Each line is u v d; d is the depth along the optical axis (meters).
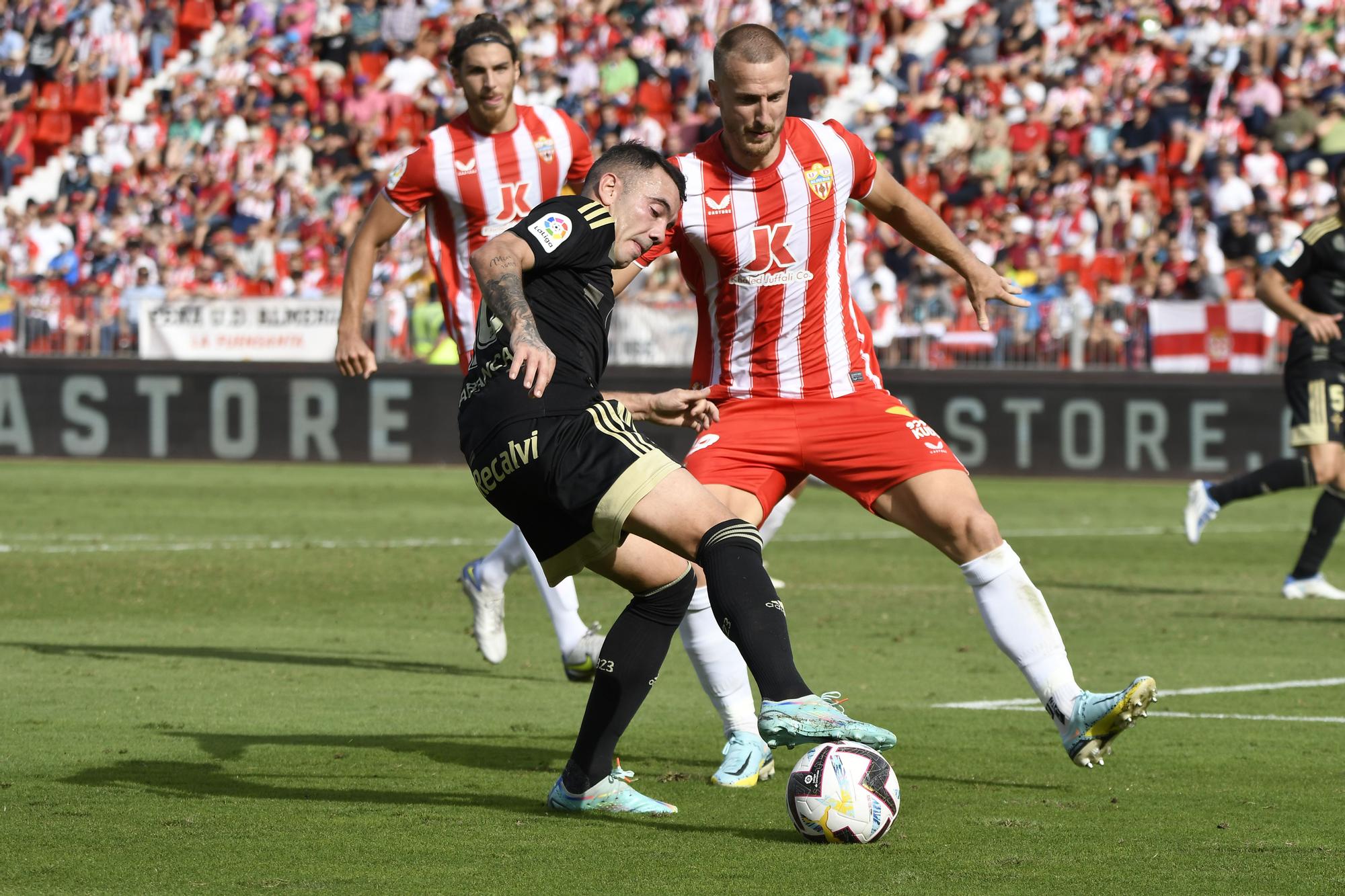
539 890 13.04
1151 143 80.31
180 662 26.97
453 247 26.88
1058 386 67.94
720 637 18.23
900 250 76.19
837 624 32.34
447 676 26.41
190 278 86.31
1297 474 37.22
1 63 103.12
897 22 92.81
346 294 26.05
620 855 14.37
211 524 51.09
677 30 95.62
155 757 19.00
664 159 16.89
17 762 18.56
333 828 15.42
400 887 13.11
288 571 40.62
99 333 74.75
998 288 20.22
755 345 19.39
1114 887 13.27
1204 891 13.12
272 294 83.50
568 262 15.52
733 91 18.53
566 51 95.56
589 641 25.45
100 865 13.83
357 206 88.06
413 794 17.20
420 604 35.53
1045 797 17.30
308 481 66.19
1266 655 28.77
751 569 14.77
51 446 74.75
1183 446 67.00
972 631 31.47
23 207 101.06
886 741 14.77
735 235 19.12
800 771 15.02
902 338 69.50
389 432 72.88
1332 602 36.34
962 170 81.62
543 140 26.56
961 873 13.72
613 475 15.08
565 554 15.72
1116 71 85.44
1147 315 67.56
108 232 90.62
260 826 15.48
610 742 16.25
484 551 45.22
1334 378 36.72
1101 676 26.45
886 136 82.88
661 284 74.38
